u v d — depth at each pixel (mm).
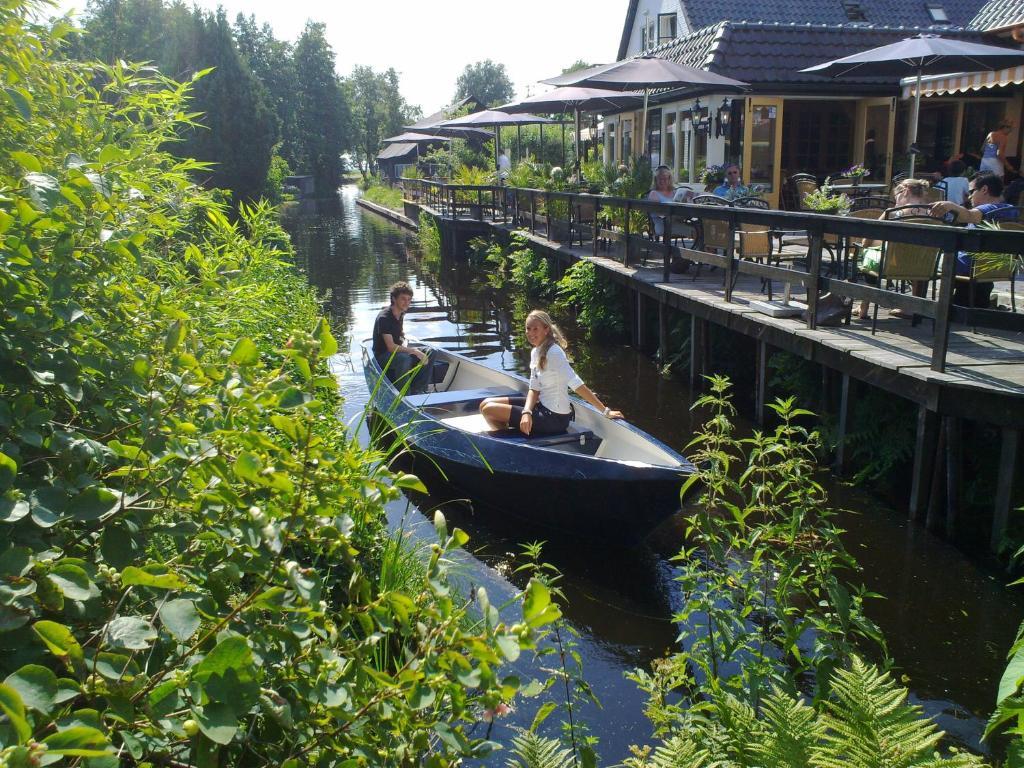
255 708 1627
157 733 1502
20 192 1963
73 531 1819
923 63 10516
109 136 3184
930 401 5758
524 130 36969
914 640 4730
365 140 88125
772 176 15281
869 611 5031
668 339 11078
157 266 3398
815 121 15602
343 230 34688
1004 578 5391
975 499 6160
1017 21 15375
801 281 7648
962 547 5812
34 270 1869
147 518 1829
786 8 19484
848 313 7621
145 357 1963
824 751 2346
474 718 1885
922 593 5223
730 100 14875
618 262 12703
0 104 2266
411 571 4383
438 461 6773
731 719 2791
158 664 1662
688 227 11125
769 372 9500
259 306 5664
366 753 1726
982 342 6773
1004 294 8625
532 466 6012
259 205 6531
